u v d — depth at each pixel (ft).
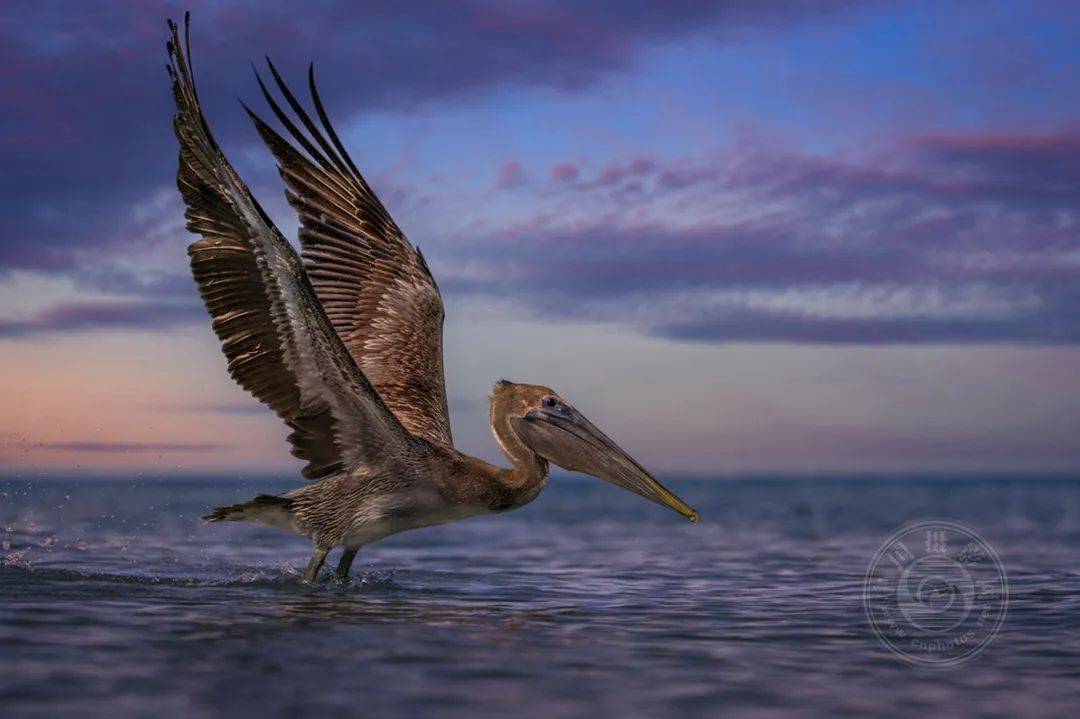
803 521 60.08
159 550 37.93
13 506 70.18
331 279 29.63
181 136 22.43
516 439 27.76
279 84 28.96
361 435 25.75
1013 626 22.91
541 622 22.74
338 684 16.42
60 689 15.74
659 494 27.37
